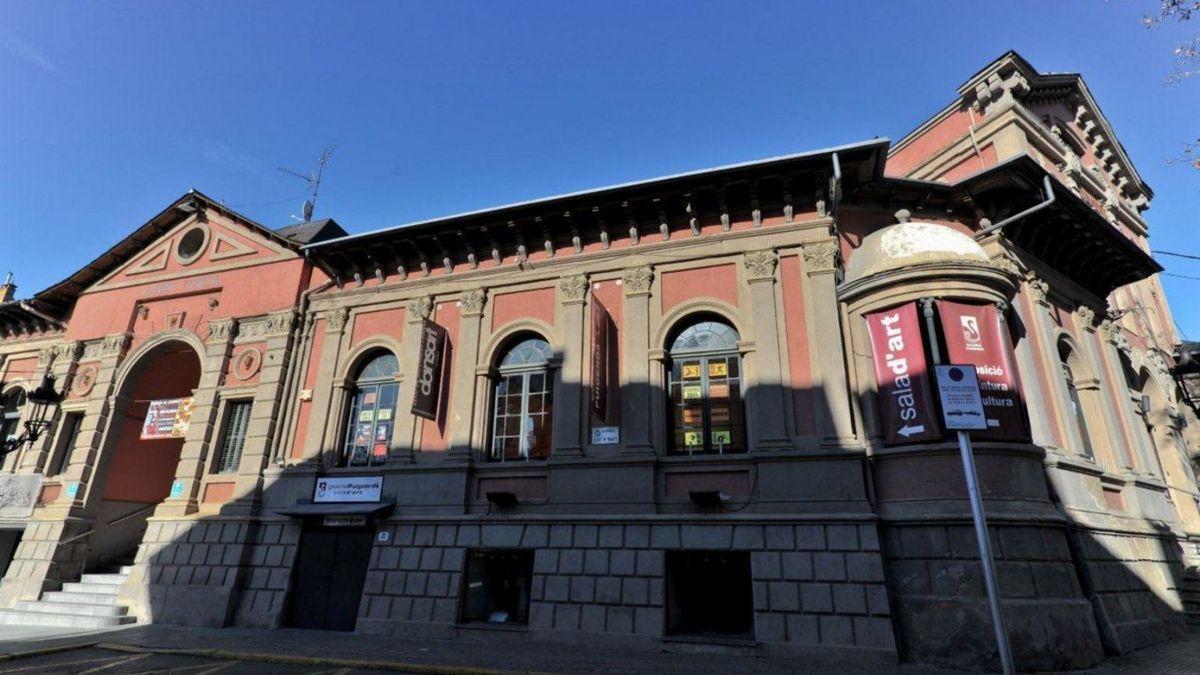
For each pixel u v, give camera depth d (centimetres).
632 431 1146
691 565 1064
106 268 1878
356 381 1441
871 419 1052
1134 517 1270
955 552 927
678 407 1174
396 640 1084
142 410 1748
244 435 1497
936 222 1312
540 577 1095
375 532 1252
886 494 1011
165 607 1309
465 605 1148
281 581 1274
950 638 886
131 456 1716
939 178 1719
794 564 976
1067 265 1444
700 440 1137
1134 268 1519
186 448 1489
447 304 1417
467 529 1180
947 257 1053
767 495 1031
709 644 968
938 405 993
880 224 1306
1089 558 1051
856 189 1255
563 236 1363
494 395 1314
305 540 1309
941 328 1041
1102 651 905
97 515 1616
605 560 1071
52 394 1202
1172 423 1716
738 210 1245
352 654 945
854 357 1108
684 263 1248
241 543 1313
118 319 1773
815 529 987
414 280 1461
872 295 1097
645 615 1014
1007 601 880
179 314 1700
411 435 1309
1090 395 1355
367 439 1377
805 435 1058
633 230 1292
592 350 1141
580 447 1173
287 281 1583
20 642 1070
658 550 1049
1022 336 1168
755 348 1133
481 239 1408
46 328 1975
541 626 1063
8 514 1617
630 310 1239
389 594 1181
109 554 1633
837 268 1178
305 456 1373
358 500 1285
